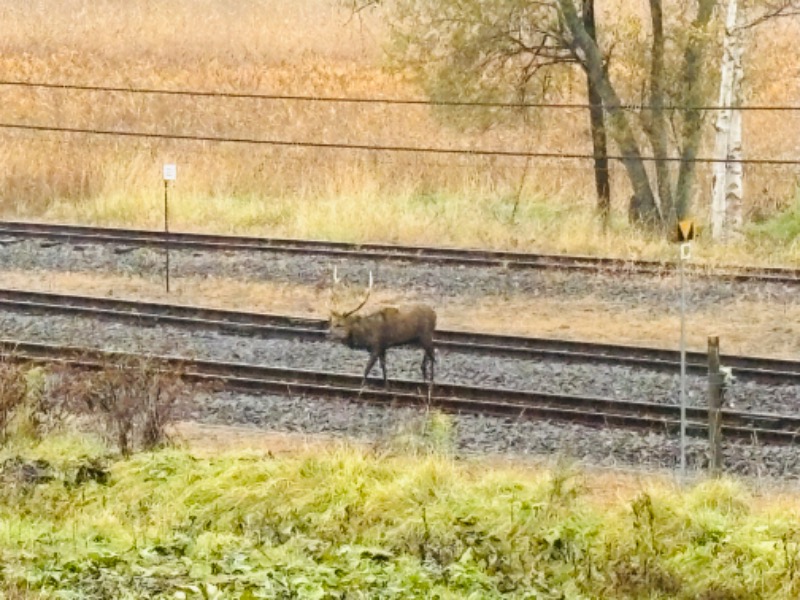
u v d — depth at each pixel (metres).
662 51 33.75
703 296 28.09
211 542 14.18
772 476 18.48
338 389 21.36
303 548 14.35
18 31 60.25
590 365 23.31
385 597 12.62
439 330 24.81
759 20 32.94
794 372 23.05
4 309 26.27
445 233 32.78
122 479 16.78
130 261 30.62
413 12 34.41
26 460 17.27
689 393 21.88
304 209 34.53
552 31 34.12
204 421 20.55
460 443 19.52
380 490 15.89
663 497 15.93
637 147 34.09
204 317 26.17
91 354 22.55
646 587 14.03
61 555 13.34
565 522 15.10
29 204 36.47
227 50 57.25
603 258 29.77
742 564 14.27
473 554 14.46
